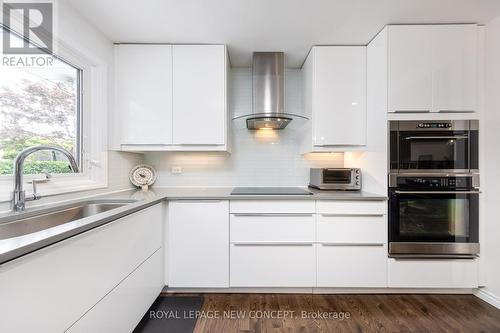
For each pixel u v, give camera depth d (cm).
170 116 218
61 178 169
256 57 234
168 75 217
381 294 202
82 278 100
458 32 191
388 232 194
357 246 196
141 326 163
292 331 158
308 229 196
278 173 268
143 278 159
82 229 97
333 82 219
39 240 77
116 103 216
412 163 193
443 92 192
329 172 234
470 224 192
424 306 185
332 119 219
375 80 207
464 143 192
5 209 128
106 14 175
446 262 193
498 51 182
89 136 196
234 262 197
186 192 221
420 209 193
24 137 145
